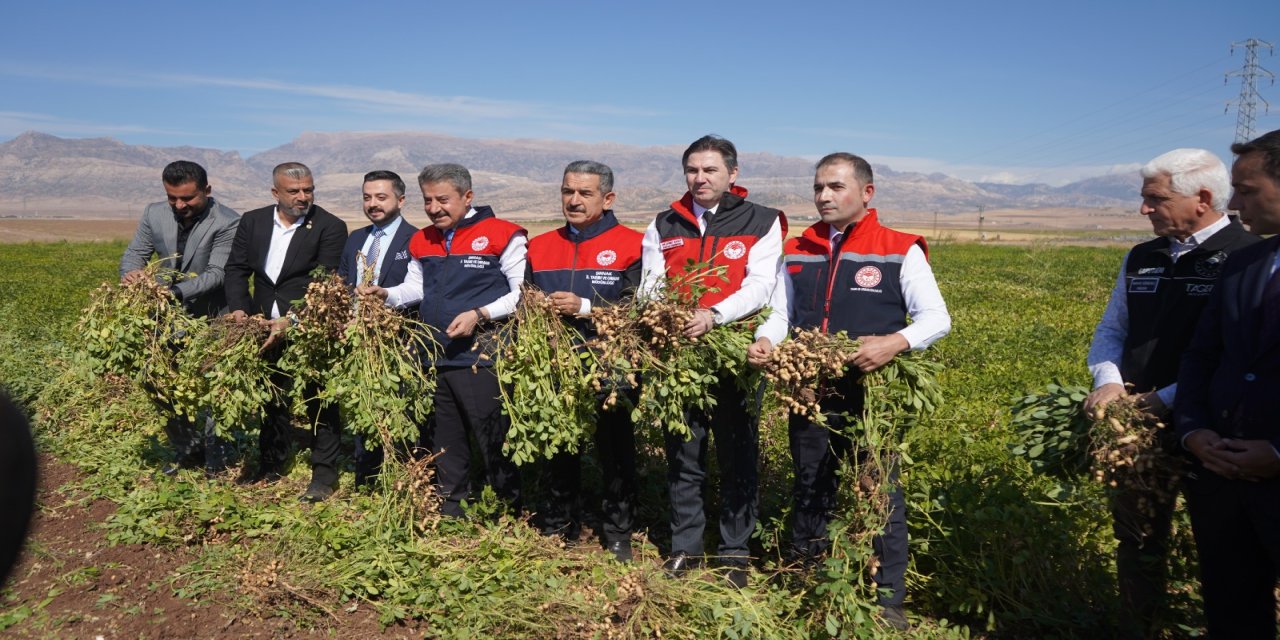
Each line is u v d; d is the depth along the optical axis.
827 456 4.62
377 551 4.93
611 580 4.61
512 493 5.78
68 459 6.92
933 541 4.91
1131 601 4.09
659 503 6.18
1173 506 4.00
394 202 6.24
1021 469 5.97
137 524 5.45
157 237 6.83
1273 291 3.17
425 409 5.57
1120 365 4.07
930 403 4.34
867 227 4.54
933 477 5.75
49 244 57.81
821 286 4.58
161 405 6.43
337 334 5.64
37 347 11.27
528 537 5.25
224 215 6.87
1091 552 4.66
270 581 4.59
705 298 4.95
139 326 5.99
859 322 4.46
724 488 4.96
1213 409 3.35
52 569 5.00
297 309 5.87
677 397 4.65
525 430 5.04
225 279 6.67
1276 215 3.19
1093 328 15.83
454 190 5.55
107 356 6.14
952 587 4.60
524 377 5.01
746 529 4.96
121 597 4.68
